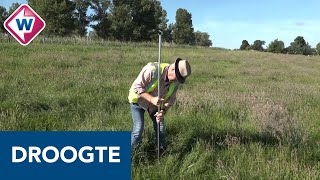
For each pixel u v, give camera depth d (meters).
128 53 25.78
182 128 6.46
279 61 31.64
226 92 11.04
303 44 94.62
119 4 76.81
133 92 5.23
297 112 8.67
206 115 7.73
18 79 11.52
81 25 75.25
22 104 7.94
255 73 19.52
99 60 19.80
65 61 17.17
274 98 10.40
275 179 4.67
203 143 5.71
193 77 16.06
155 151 5.59
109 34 76.31
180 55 29.31
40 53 19.86
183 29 96.81
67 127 6.46
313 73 22.25
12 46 22.70
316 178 4.76
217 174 4.85
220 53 37.38
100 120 6.76
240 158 5.21
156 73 4.96
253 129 6.71
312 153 5.75
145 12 78.44
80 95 9.32
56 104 8.20
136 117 5.30
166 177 4.71
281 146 5.77
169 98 5.30
